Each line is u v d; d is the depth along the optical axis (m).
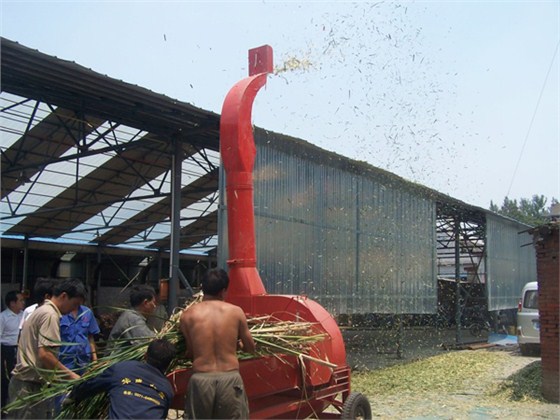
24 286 17.16
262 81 5.63
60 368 4.69
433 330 21.44
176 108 8.85
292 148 9.82
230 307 4.34
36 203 14.74
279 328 4.91
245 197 5.38
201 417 4.03
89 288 18.86
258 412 4.63
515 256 21.05
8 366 7.28
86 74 7.57
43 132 11.35
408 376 10.72
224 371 4.12
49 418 4.84
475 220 18.81
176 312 5.38
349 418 5.33
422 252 14.82
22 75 7.66
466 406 8.17
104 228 16.81
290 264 9.63
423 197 15.01
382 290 12.73
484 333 20.06
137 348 4.54
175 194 10.14
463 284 21.41
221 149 5.43
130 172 13.71
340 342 5.48
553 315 8.45
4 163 11.92
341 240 11.22
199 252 22.70
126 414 3.89
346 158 11.27
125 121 9.59
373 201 12.52
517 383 9.45
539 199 45.81
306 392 5.06
